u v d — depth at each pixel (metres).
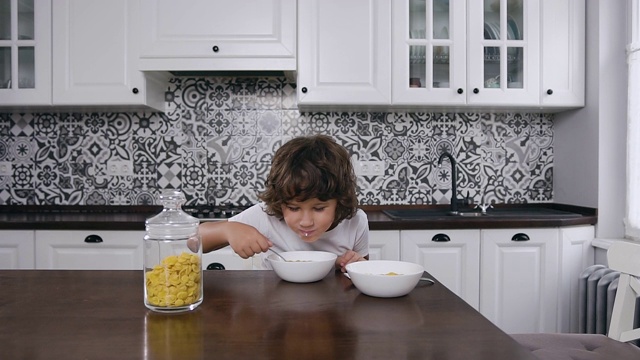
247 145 2.65
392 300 0.82
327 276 1.00
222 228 1.06
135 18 2.31
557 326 2.24
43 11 2.31
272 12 2.31
